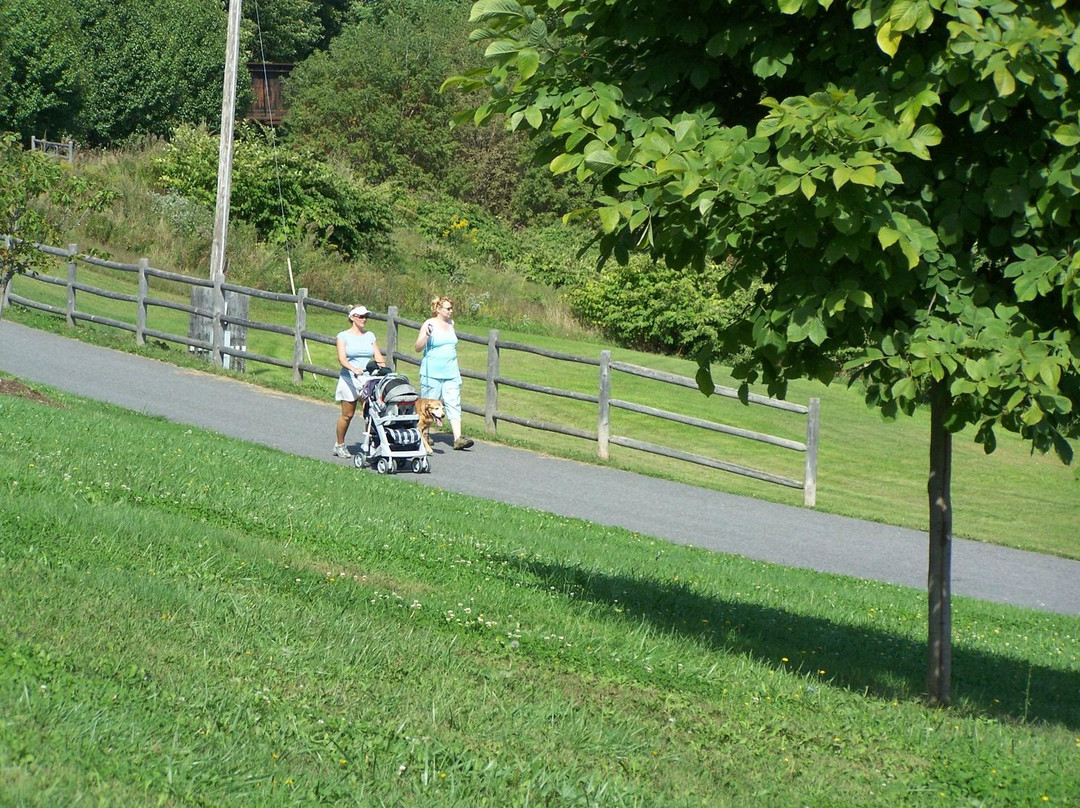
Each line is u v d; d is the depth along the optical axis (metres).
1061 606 43.75
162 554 25.17
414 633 22.61
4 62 174.62
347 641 20.98
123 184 118.25
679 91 22.08
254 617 21.31
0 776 13.09
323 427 59.06
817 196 18.09
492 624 23.94
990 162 20.12
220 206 74.38
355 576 26.94
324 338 69.31
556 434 68.19
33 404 44.25
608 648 23.91
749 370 21.84
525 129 22.77
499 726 18.11
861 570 45.09
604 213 19.44
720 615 29.78
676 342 119.62
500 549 33.44
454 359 58.03
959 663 29.95
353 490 39.25
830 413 85.25
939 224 19.69
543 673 21.64
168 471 34.81
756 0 20.83
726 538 47.38
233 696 17.17
